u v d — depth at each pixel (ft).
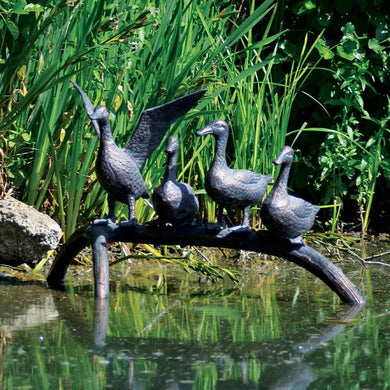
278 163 27.68
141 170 36.09
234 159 41.75
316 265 28.96
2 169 34.91
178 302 29.30
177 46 34.60
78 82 35.04
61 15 34.68
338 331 25.26
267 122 39.58
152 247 38.14
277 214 27.84
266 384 20.45
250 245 28.81
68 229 35.53
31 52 33.88
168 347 23.41
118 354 22.66
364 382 20.61
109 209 30.14
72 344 23.56
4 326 25.46
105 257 29.73
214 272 31.86
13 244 33.68
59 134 35.12
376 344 23.84
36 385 20.15
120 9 35.53
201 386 20.22
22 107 32.73
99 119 28.76
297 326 25.88
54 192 36.70
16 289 30.96
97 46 31.63
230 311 27.91
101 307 28.27
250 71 35.35
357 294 29.04
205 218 40.50
